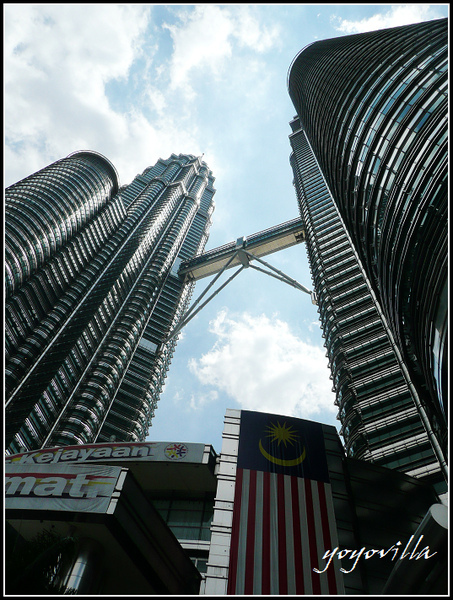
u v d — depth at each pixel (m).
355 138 55.75
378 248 44.25
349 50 80.75
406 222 36.91
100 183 167.00
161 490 50.78
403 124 43.50
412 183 37.78
